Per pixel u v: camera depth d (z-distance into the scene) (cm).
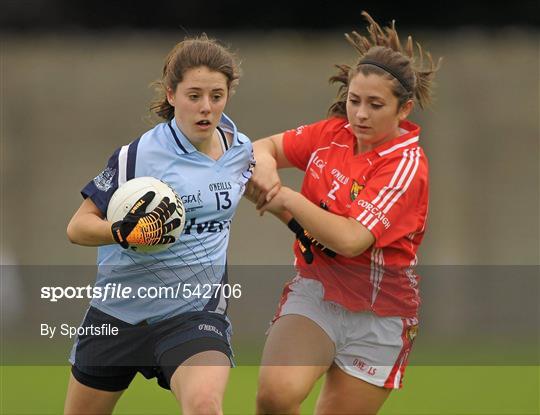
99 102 4388
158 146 1558
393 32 1712
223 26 4738
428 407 2433
